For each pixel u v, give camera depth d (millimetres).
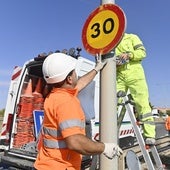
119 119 4641
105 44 3396
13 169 5730
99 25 3484
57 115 2531
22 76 6520
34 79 6730
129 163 4195
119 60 4719
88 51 3562
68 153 2574
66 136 2418
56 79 2691
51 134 2604
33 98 6648
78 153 2512
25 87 6613
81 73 5824
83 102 5129
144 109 4762
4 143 6371
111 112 3365
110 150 2650
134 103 4863
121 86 4953
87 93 5223
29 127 6531
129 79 4852
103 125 3361
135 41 4895
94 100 5734
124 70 4871
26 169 5664
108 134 3326
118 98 4441
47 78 2740
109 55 3467
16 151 6145
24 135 6465
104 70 3463
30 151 5980
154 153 4543
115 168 3275
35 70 6633
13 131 6379
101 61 3502
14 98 6527
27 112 6562
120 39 3270
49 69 2711
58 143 2578
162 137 7965
